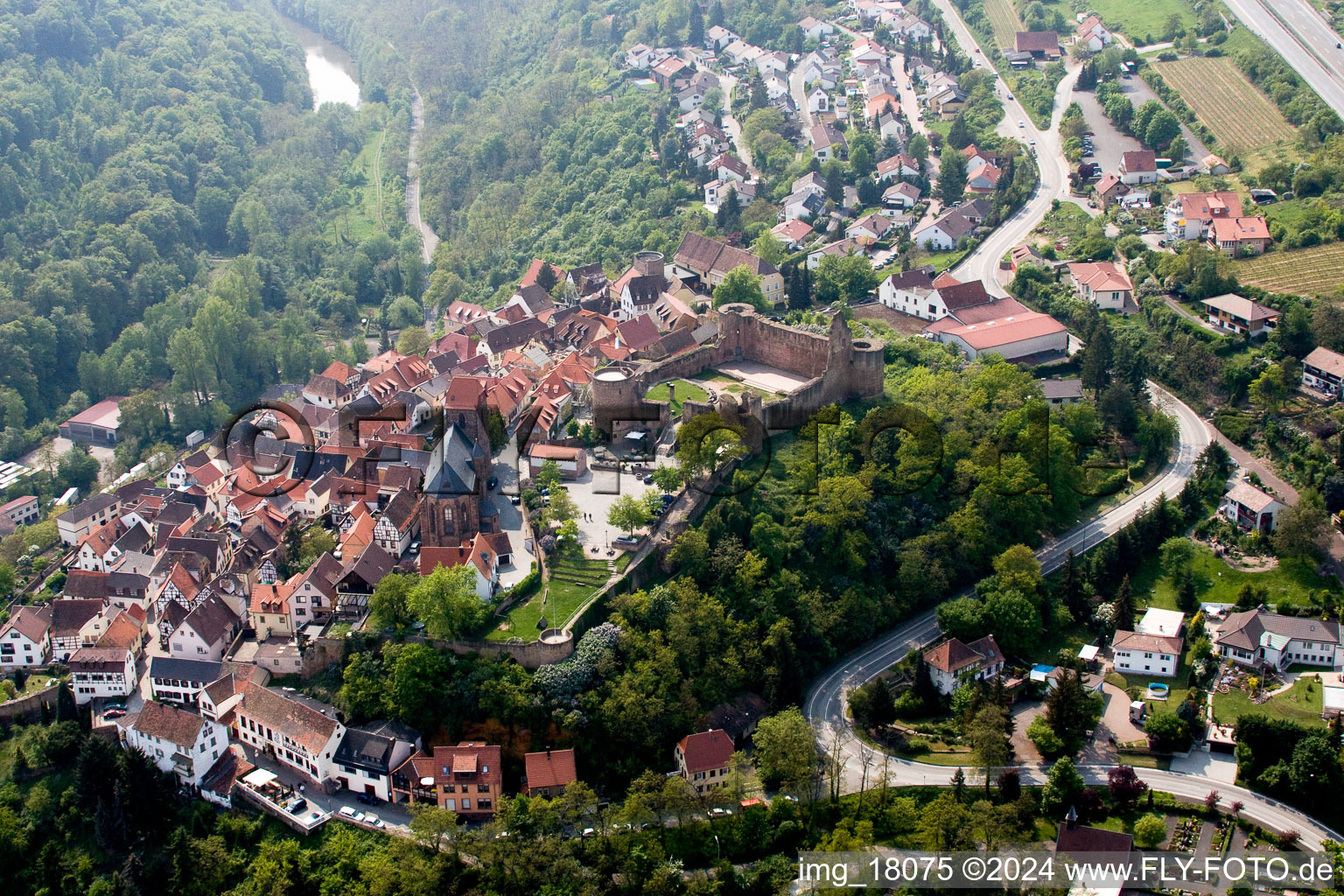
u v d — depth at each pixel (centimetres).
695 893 19000
